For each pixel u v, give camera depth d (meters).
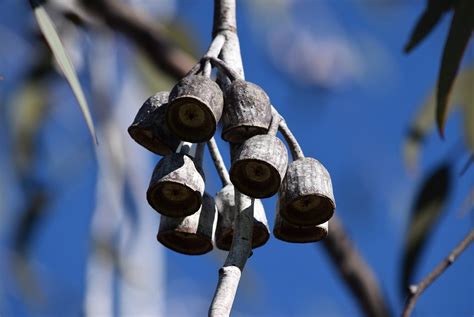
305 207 3.45
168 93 3.65
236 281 3.25
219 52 3.73
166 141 3.59
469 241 4.64
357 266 7.20
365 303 7.23
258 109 3.46
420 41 5.64
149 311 7.40
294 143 3.52
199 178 3.51
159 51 7.57
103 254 7.50
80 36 8.04
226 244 3.69
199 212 3.60
